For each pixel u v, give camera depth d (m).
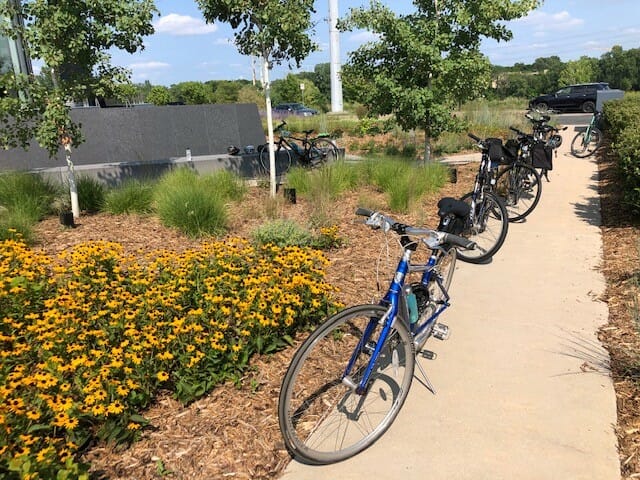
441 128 10.02
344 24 9.87
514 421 3.00
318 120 22.06
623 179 7.07
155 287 3.90
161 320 3.55
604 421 2.96
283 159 11.20
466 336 4.00
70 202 7.57
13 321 3.58
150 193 7.79
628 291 4.57
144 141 10.90
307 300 3.94
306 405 3.14
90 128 10.40
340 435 2.92
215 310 3.58
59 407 2.56
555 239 6.20
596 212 7.28
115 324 3.37
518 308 4.45
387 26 9.56
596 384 3.30
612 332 3.93
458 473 2.63
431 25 9.45
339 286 4.87
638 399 3.13
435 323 3.63
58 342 3.19
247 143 12.07
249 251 4.63
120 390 2.80
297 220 6.98
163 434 2.90
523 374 3.47
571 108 29.88
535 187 7.05
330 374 3.35
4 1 6.45
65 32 6.69
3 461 2.35
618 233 6.20
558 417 3.02
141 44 7.27
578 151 12.68
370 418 3.05
